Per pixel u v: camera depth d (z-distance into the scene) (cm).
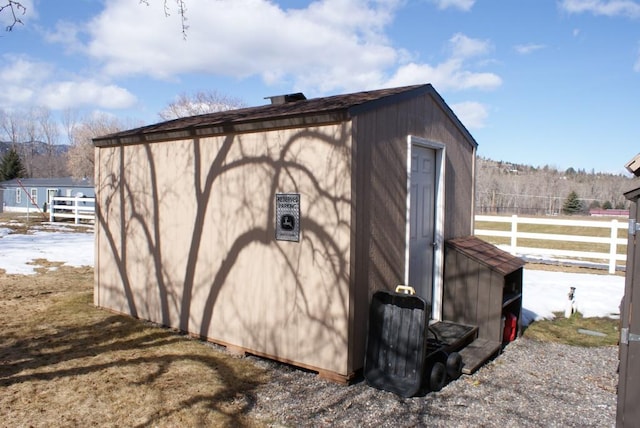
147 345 509
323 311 420
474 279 540
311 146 428
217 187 514
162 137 568
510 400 394
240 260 491
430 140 538
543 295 777
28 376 416
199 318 538
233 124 484
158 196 585
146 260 602
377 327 416
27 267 981
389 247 455
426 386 416
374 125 432
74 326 575
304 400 378
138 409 354
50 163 6272
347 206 402
